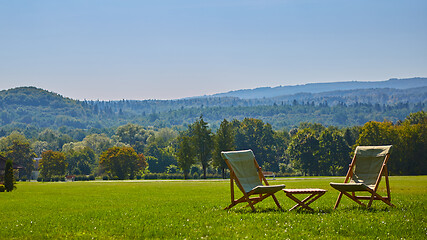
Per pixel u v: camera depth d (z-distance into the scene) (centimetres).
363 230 949
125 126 16750
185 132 14238
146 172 12156
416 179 4478
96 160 13425
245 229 984
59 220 1227
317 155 9394
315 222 1052
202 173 10300
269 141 11244
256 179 1365
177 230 991
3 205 1998
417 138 8238
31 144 17575
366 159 1366
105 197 2408
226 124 7900
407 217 1105
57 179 10119
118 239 923
